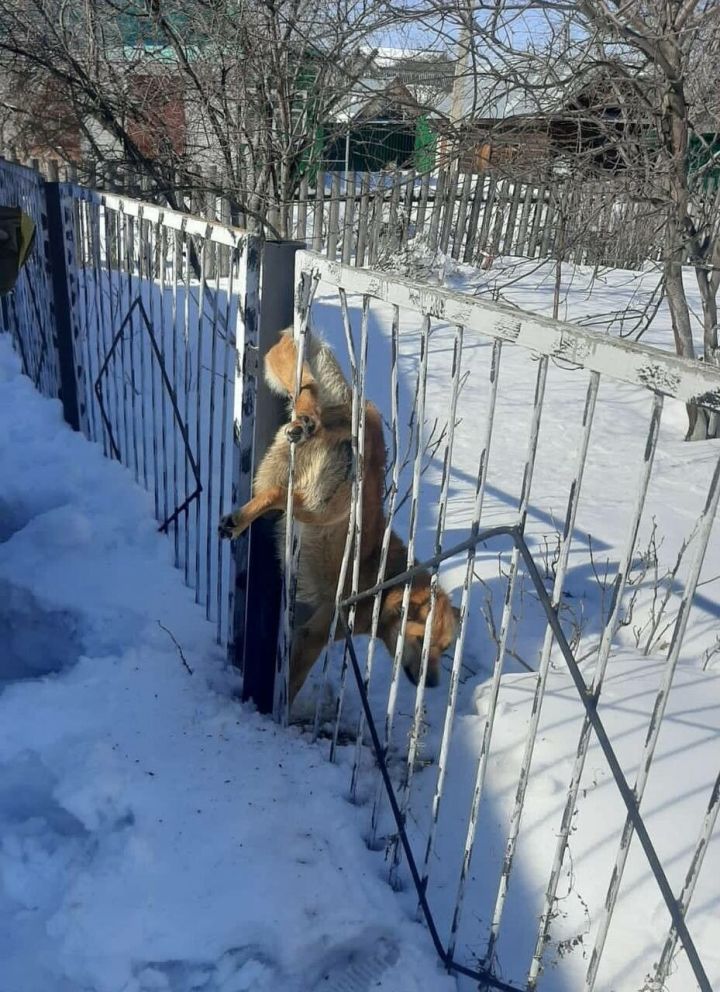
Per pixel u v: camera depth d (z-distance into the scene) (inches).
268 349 63.1
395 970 49.3
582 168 139.3
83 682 73.1
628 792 40.1
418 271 221.9
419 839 57.5
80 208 113.9
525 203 253.4
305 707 73.4
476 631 85.0
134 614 85.3
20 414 133.3
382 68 184.1
